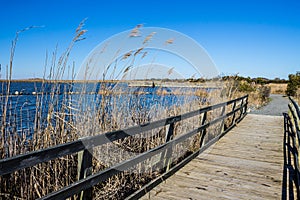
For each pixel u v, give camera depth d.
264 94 23.62
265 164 4.88
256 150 5.91
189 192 3.61
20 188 2.77
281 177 4.21
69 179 3.13
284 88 42.22
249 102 18.86
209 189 3.72
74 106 3.52
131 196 3.24
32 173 2.79
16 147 2.89
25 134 2.97
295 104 6.13
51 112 3.16
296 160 4.30
